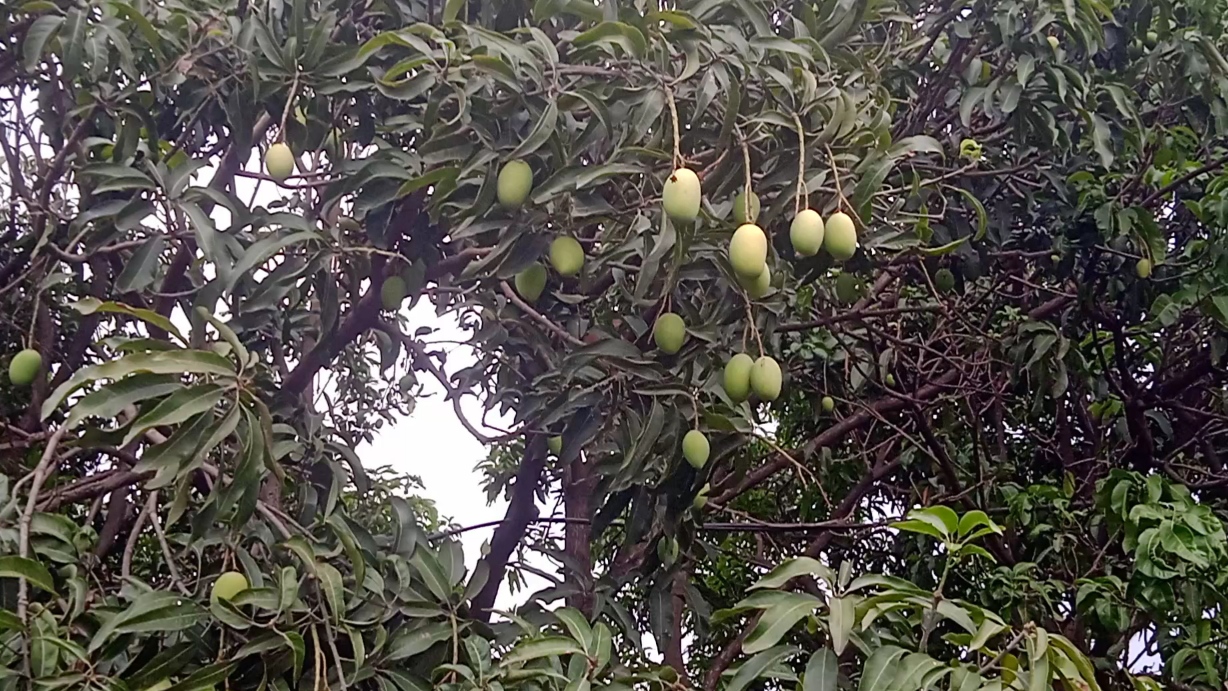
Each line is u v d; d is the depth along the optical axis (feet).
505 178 7.30
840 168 7.64
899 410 15.78
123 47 8.17
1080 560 13.39
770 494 18.13
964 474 16.25
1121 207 12.30
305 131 8.70
